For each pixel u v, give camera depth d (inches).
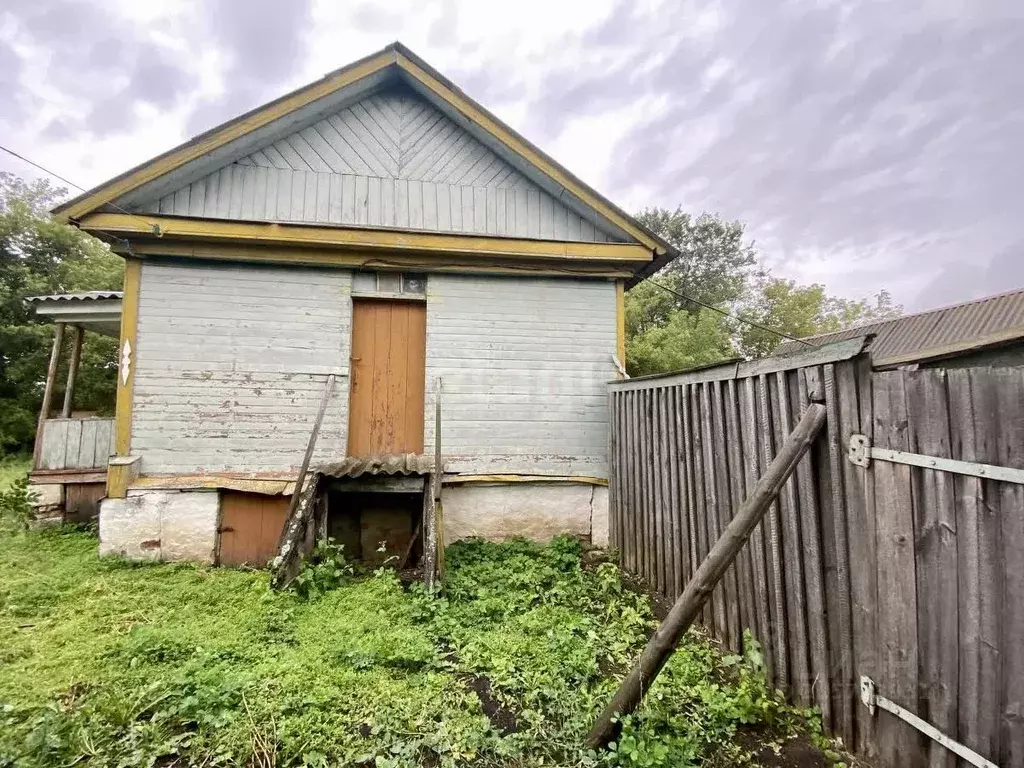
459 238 213.9
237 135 198.4
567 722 96.3
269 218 212.5
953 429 72.4
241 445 203.0
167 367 199.6
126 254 198.5
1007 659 65.0
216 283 205.5
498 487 217.3
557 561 191.2
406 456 212.4
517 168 234.7
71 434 234.4
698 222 919.7
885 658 82.7
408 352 225.3
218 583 167.9
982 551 68.4
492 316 226.1
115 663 115.3
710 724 94.6
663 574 159.3
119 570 178.1
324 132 222.1
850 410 89.8
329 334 213.0
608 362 230.8
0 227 566.9
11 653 119.3
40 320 564.7
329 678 110.0
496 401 223.0
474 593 159.8
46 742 86.7
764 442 110.1
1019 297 263.7
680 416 149.7
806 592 99.0
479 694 107.8
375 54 209.3
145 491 191.9
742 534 89.3
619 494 202.5
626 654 124.5
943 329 283.3
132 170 189.0
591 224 238.2
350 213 219.9
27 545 202.1
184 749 90.5
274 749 88.8
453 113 224.1
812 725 93.4
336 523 203.2
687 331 603.2
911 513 78.7
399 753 88.7
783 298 886.4
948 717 72.2
